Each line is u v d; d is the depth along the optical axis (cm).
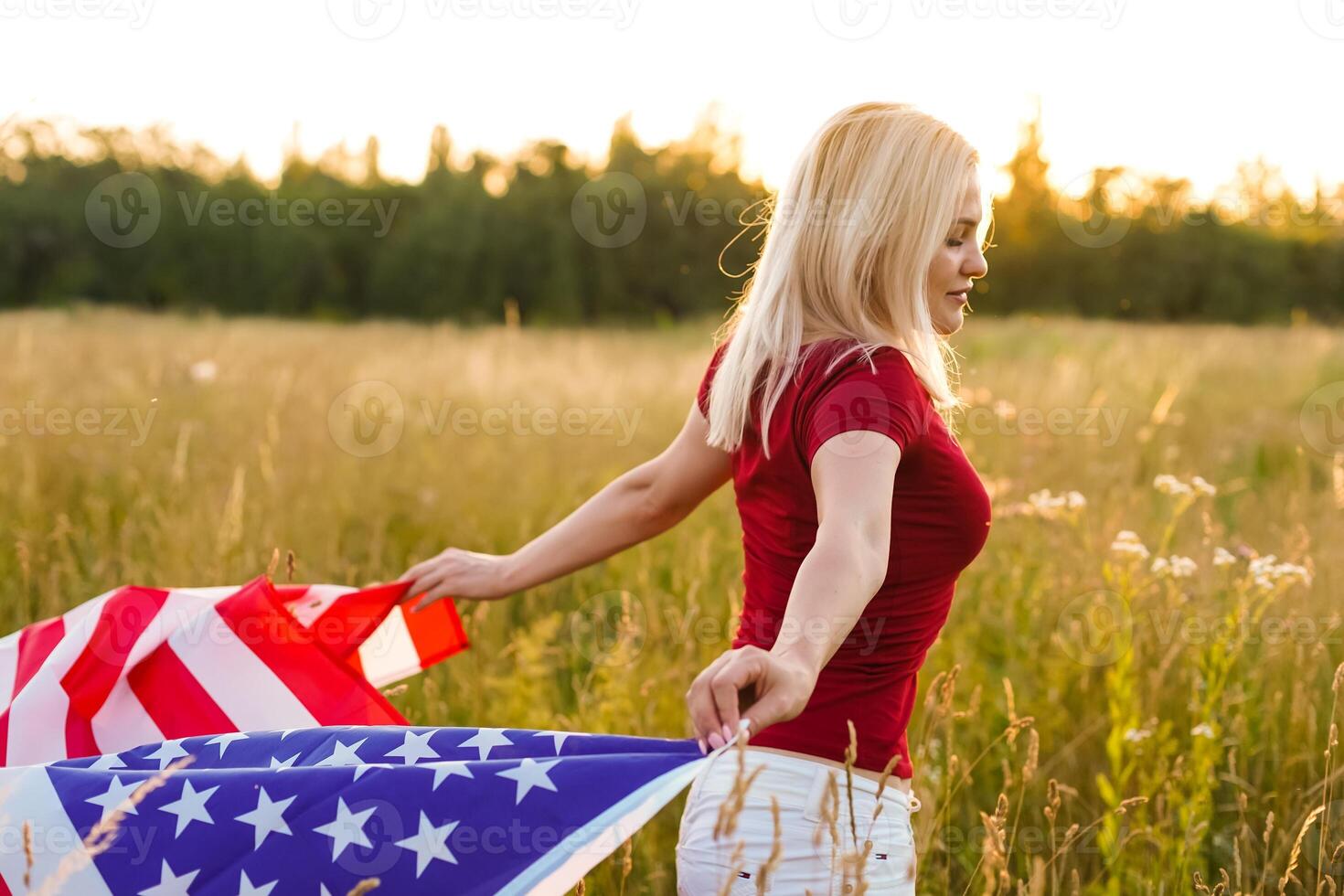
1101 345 1173
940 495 148
